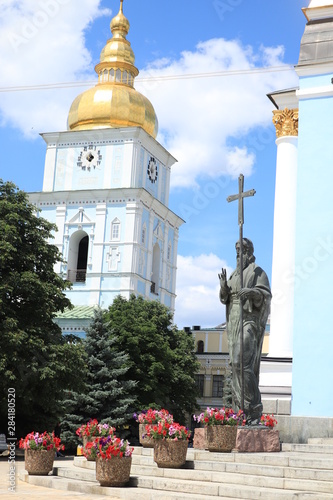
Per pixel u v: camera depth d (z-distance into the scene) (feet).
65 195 249.75
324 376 79.20
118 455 53.42
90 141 253.65
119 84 270.26
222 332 283.18
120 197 245.24
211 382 278.67
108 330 171.94
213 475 52.60
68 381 123.75
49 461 62.80
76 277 246.68
